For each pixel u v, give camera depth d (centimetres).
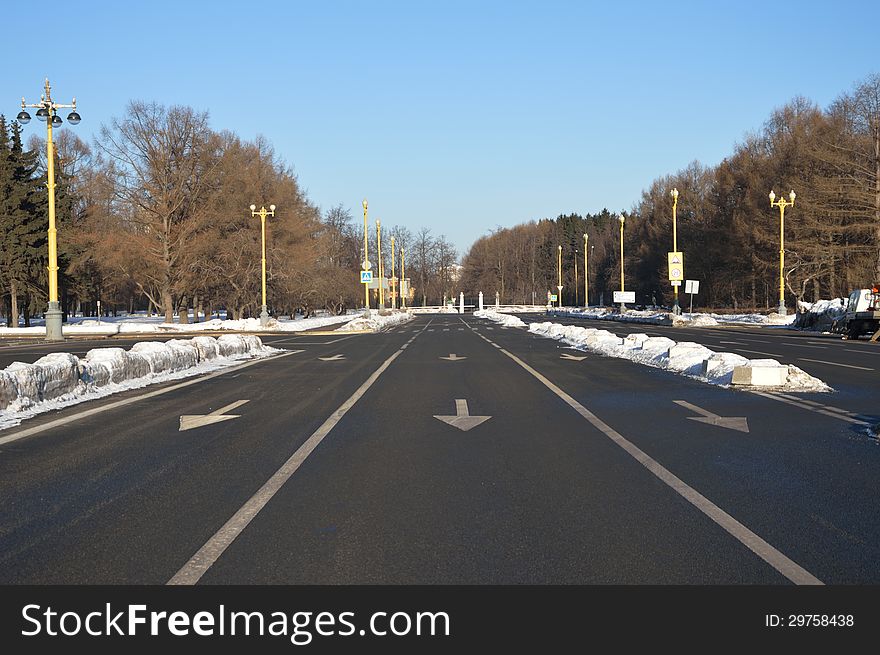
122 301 11531
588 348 3162
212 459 988
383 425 1248
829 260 6588
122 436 1164
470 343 3691
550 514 722
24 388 1440
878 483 840
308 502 772
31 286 6288
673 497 783
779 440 1097
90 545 639
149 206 5884
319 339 4331
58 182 6619
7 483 861
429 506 754
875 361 2445
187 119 6012
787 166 7138
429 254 17700
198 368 2319
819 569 572
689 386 1758
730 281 8294
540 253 17950
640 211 12862
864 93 6475
